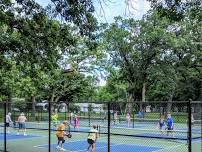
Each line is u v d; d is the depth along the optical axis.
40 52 22.48
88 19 17.94
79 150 22.64
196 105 11.74
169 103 12.66
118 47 65.44
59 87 59.91
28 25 21.27
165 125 14.84
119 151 22.41
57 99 63.22
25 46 22.45
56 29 21.34
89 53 58.19
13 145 24.69
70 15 17.62
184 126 16.59
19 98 58.06
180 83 71.81
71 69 58.50
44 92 58.56
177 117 13.24
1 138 29.50
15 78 49.31
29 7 19.78
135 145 24.95
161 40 62.31
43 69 23.67
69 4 17.41
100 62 60.19
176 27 63.47
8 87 50.06
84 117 22.22
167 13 16.36
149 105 14.63
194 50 63.34
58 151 21.98
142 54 64.38
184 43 62.16
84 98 73.81
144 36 63.16
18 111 21.97
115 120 19.77
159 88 78.75
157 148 23.33
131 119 18.92
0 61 25.09
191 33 63.22
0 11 20.41
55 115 21.44
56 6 17.64
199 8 16.73
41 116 21.31
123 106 19.02
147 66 66.62
